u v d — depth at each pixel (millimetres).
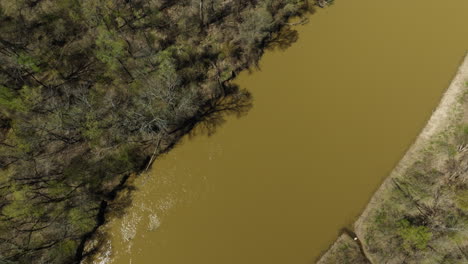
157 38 43750
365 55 42031
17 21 42250
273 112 40688
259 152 39344
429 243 32969
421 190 35000
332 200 37250
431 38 41719
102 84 40531
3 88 35156
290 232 36750
